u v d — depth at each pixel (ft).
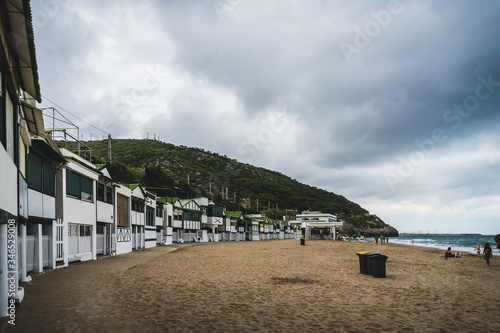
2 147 21.22
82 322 23.79
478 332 24.89
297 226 380.37
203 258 84.48
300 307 32.14
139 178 230.07
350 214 577.02
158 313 27.84
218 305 32.01
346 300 35.73
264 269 62.75
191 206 199.72
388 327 25.80
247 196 450.71
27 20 22.66
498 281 51.60
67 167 57.21
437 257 102.89
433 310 31.60
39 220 47.19
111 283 41.37
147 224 130.62
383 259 53.21
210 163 530.68
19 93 31.40
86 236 69.00
